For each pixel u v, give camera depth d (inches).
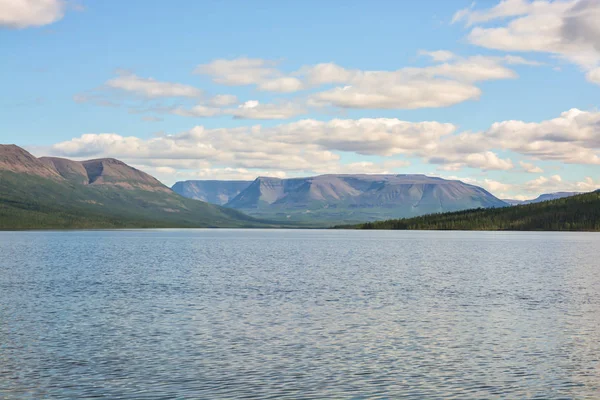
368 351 1825.8
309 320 2354.8
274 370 1609.3
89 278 4087.1
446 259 6378.0
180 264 5536.4
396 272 4687.5
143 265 5378.9
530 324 2278.5
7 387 1445.6
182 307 2696.9
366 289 3454.7
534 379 1533.0
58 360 1696.6
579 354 1788.9
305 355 1772.9
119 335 2048.5
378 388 1456.7
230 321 2327.8
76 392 1411.2
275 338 2009.1
